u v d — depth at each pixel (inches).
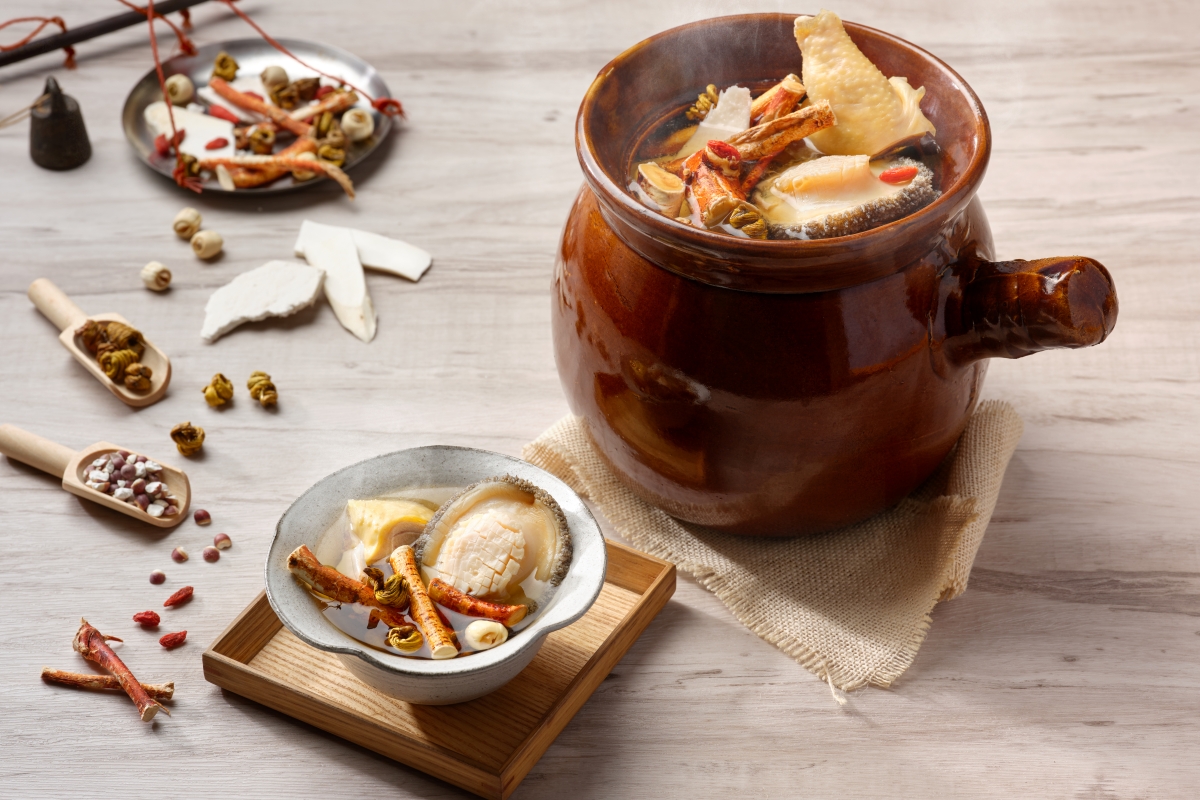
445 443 45.5
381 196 51.9
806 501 40.9
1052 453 44.8
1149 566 42.6
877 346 39.1
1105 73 54.9
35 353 47.6
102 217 51.1
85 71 55.8
